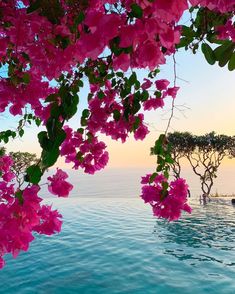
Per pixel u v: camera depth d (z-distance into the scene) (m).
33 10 1.61
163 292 8.81
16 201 1.75
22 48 1.98
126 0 1.35
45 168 1.58
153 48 1.23
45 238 14.79
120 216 22.03
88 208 25.89
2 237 1.72
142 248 13.38
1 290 9.05
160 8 1.00
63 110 1.67
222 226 18.47
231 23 2.20
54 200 31.23
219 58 1.81
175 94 3.42
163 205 2.76
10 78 2.44
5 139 3.78
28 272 10.45
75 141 3.39
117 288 9.12
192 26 2.34
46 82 2.89
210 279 9.73
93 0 1.63
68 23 1.86
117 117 3.25
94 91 3.54
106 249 13.20
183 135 36.09
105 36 1.07
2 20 1.88
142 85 3.43
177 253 12.67
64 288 9.16
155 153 2.86
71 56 1.86
